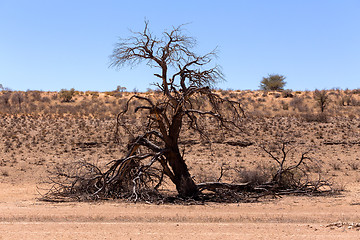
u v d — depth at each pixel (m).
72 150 33.66
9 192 21.39
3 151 32.91
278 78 72.06
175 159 17.42
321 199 17.05
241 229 10.45
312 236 9.45
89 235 9.77
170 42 16.23
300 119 44.41
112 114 49.09
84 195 17.56
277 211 13.80
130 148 18.03
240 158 31.16
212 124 39.19
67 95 59.38
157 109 16.98
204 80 16.72
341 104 55.28
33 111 52.06
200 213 13.34
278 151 32.75
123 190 18.61
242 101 57.06
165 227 10.78
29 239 9.35
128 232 10.12
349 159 30.25
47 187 23.31
